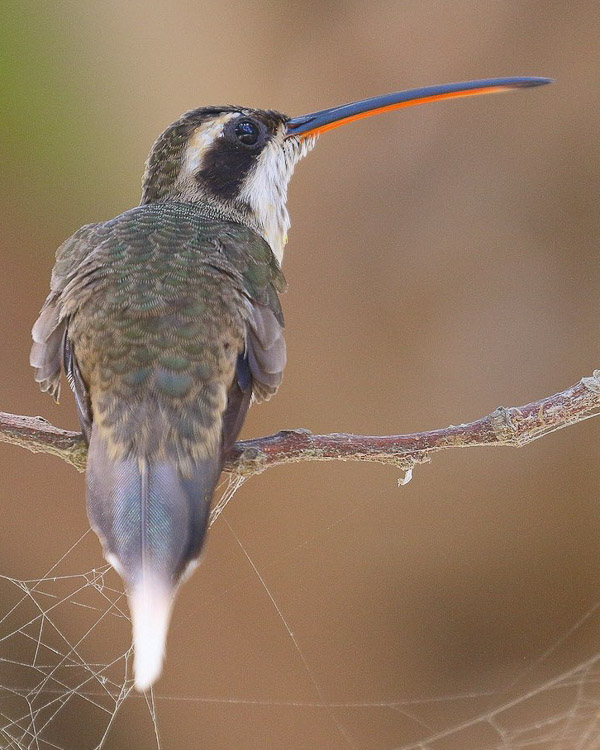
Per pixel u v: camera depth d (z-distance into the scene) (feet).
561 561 40.16
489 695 39.47
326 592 39.86
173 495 20.24
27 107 42.55
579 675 39.58
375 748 38.99
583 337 40.14
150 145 43.16
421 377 40.68
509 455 40.78
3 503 39.09
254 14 43.01
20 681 37.63
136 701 37.83
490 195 41.39
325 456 23.49
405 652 39.93
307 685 38.93
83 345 22.24
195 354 21.91
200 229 25.25
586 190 40.78
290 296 41.39
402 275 41.22
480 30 41.73
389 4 42.27
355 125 42.22
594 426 40.55
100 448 20.94
